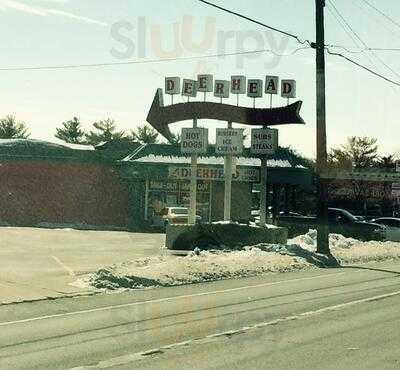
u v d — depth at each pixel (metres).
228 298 14.66
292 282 18.45
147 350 8.89
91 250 25.42
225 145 29.67
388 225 39.91
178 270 18.80
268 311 12.77
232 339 9.80
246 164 45.59
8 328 10.51
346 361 8.30
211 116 29.84
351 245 32.94
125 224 46.84
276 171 45.72
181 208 44.09
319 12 26.75
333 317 12.11
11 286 15.16
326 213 27.12
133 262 20.67
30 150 46.59
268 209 53.53
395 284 18.19
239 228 28.12
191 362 8.16
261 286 17.28
